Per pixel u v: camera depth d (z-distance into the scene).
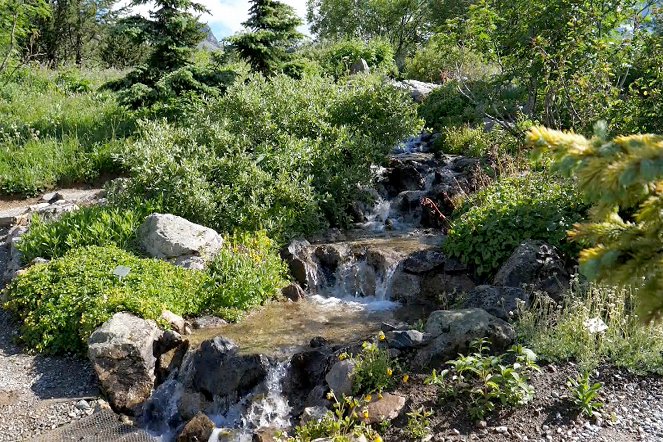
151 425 5.37
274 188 8.95
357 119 11.55
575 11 9.13
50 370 5.97
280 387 5.43
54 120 13.73
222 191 8.70
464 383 4.78
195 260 7.46
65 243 7.96
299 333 6.29
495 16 9.94
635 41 8.91
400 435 4.47
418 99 17.53
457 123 14.66
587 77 8.63
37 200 11.17
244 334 6.29
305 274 7.82
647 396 4.64
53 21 27.08
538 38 9.00
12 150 12.48
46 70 19.33
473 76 16.73
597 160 1.68
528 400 4.60
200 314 6.84
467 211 8.70
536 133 1.86
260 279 7.23
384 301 7.45
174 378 5.73
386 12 37.34
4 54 17.98
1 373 5.87
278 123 10.53
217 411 5.41
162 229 7.62
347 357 5.34
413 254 7.66
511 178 8.68
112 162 12.18
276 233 8.41
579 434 4.28
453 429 4.45
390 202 10.77
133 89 13.05
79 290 6.61
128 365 5.62
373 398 4.87
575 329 5.22
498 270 6.97
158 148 8.85
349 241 8.86
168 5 13.29
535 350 5.13
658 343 5.04
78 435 5.07
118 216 8.06
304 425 4.78
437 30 11.92
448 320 5.43
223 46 15.06
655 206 1.78
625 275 1.87
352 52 24.61
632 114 8.01
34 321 6.45
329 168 9.98
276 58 15.32
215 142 9.52
